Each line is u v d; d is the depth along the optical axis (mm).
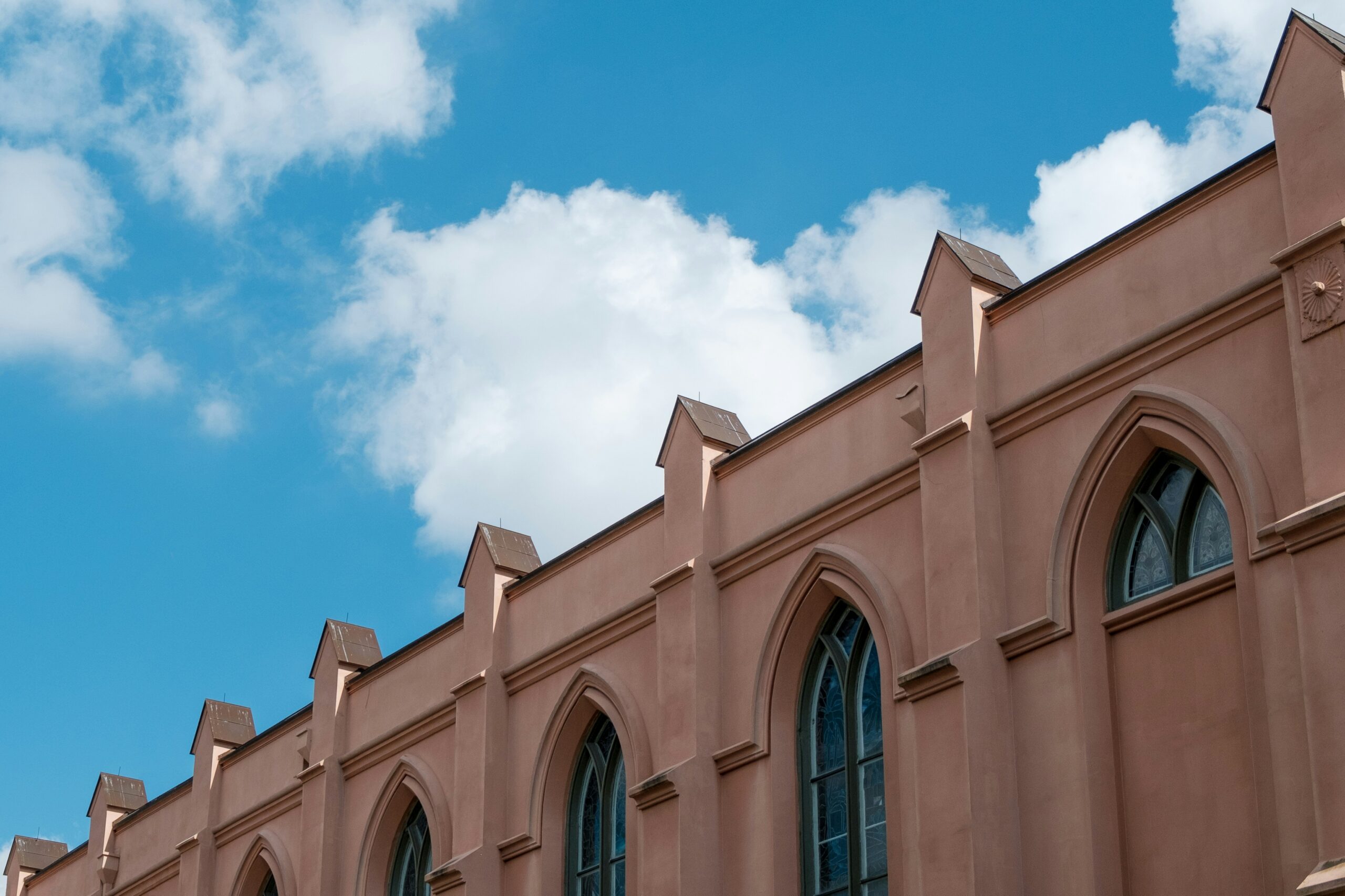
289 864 29781
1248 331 16859
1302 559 15383
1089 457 18047
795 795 20984
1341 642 14883
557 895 24297
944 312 20062
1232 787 16141
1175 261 17812
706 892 21203
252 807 31297
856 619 21031
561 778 24828
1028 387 19078
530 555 27234
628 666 23844
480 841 25031
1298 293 16156
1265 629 15875
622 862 23609
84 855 37625
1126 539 17906
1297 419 15984
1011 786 17969
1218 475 16766
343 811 28875
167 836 34281
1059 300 18969
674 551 23141
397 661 28688
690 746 21781
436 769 27062
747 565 22188
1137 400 17672
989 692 18203
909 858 18938
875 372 21000
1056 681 17859
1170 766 16719
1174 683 16922
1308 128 16531
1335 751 14711
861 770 20359
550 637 25438
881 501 20516
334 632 30094
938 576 19078
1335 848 14500
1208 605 16797
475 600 26859
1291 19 16953
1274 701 15641
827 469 21484
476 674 26141
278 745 31312
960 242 20438
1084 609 17781
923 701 18641
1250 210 17203
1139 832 16828
